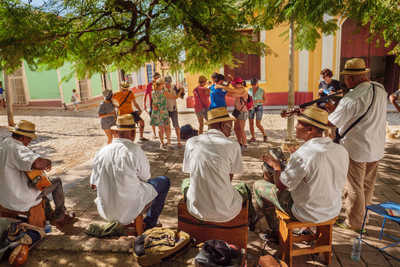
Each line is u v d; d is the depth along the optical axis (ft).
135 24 12.09
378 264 9.57
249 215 11.44
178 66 13.47
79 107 59.57
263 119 36.63
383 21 16.83
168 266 9.43
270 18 12.56
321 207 8.79
